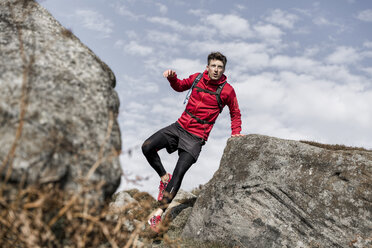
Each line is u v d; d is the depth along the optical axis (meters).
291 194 4.76
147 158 5.40
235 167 5.45
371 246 4.04
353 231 4.20
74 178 2.41
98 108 2.75
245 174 5.23
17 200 2.13
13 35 2.98
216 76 5.21
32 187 2.20
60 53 2.90
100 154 2.43
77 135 2.52
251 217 4.89
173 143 5.41
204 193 5.63
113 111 2.91
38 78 2.61
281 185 4.87
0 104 2.32
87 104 2.70
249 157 5.36
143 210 3.20
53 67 2.75
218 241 4.96
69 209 2.30
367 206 4.23
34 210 2.24
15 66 2.61
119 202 5.79
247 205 4.99
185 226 5.50
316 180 4.67
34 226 2.23
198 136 5.27
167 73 5.41
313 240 4.40
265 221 4.77
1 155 2.18
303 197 4.67
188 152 5.20
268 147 5.24
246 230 4.84
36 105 2.45
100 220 2.53
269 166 5.09
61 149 2.39
